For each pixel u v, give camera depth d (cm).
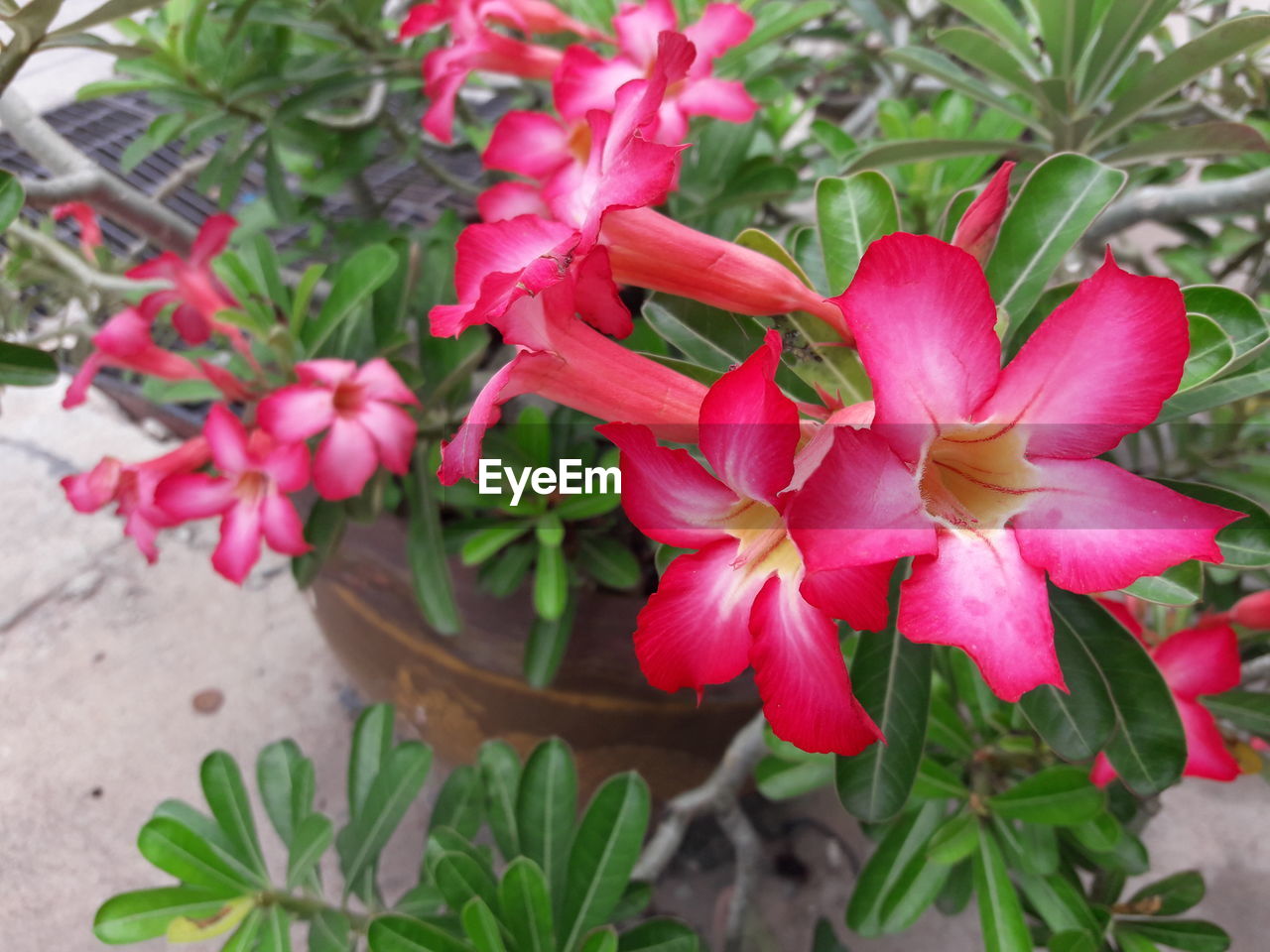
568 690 44
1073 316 14
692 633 18
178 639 64
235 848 32
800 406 21
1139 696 25
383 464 38
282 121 41
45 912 52
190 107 41
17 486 74
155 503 35
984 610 15
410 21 36
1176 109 40
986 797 33
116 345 35
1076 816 30
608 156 19
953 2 32
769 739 35
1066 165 23
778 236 46
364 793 37
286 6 43
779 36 40
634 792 33
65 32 27
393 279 39
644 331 31
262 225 50
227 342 43
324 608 50
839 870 53
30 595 67
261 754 38
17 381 30
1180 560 14
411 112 51
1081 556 15
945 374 14
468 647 44
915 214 39
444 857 30
